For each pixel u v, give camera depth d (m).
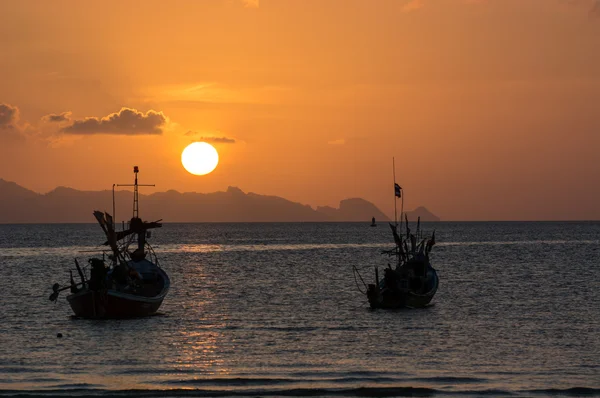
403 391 63.00
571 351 79.00
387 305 110.50
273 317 103.06
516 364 73.00
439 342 84.31
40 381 66.44
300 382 66.19
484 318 101.31
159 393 62.44
